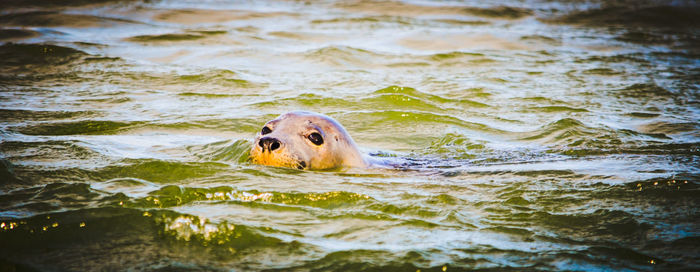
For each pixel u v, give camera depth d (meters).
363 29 51.81
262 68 35.03
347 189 13.94
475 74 35.28
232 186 13.67
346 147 16.45
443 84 32.00
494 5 70.00
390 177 15.44
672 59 42.69
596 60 41.38
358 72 34.88
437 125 23.19
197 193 13.10
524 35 51.25
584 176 15.67
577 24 61.50
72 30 45.19
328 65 36.62
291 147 15.59
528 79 34.12
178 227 11.16
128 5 58.38
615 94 30.47
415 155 19.25
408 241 10.99
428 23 57.12
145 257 9.97
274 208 12.45
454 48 44.47
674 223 12.08
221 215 11.83
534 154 19.14
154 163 15.40
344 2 68.44
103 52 37.41
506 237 11.33
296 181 14.34
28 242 10.31
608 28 59.06
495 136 22.03
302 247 10.59
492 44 46.72
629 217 12.41
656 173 15.90
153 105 25.09
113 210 11.78
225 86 29.75
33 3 55.94
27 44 36.44
